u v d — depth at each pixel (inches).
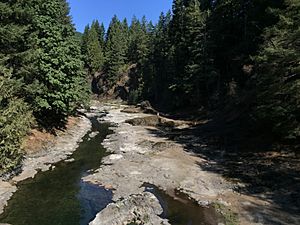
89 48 4793.3
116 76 4370.1
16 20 1009.5
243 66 1699.1
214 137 1318.9
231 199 728.3
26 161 936.9
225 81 1950.1
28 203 679.1
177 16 2723.9
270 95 947.3
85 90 1926.7
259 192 757.3
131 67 4343.0
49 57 1137.4
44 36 1162.0
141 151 1164.5
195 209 681.6
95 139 1381.6
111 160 1032.2
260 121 1134.4
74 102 1471.5
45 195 728.3
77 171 915.4
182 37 2400.3
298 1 872.3
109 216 608.4
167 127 1737.2
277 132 1020.5
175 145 1248.8
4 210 639.1
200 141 1301.7
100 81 4594.0
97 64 4781.0
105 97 4365.2
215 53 2080.5
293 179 796.6
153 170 935.7
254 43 1606.8
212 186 812.6
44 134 1186.6
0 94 741.3
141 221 614.5
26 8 1000.9
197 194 765.3
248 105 1422.2
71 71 1278.3
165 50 2957.7
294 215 634.2
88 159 1043.3
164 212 663.8
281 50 858.1
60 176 863.7
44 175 863.1
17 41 989.8
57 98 1189.7
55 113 1358.3
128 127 1740.9
